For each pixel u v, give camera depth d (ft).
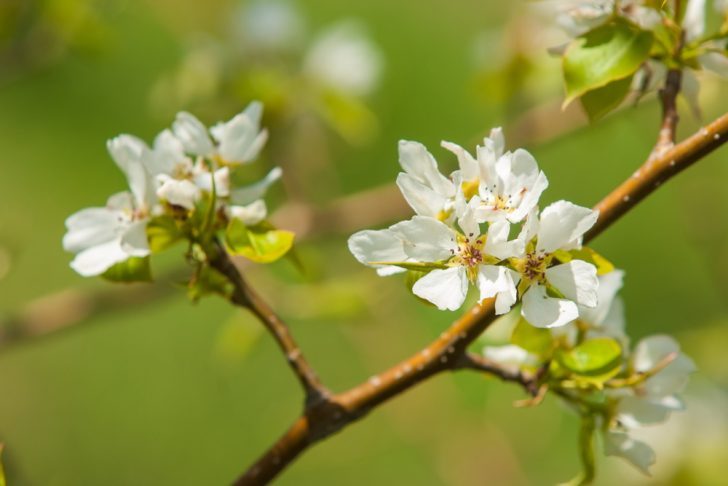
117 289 3.10
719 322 3.32
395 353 3.33
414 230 2.02
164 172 2.16
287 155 3.13
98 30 3.27
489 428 3.25
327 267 3.32
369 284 3.09
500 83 3.12
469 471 3.25
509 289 2.01
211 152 2.18
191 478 4.39
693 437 3.04
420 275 2.04
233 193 2.16
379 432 3.70
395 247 2.02
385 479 4.01
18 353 4.42
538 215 2.03
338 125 3.09
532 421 3.25
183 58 3.17
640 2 2.17
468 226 2.02
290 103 3.04
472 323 2.10
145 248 2.13
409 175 2.04
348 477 4.00
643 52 2.13
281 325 2.15
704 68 2.16
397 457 4.02
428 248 2.02
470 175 2.04
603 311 2.16
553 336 2.13
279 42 3.06
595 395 2.15
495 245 2.02
